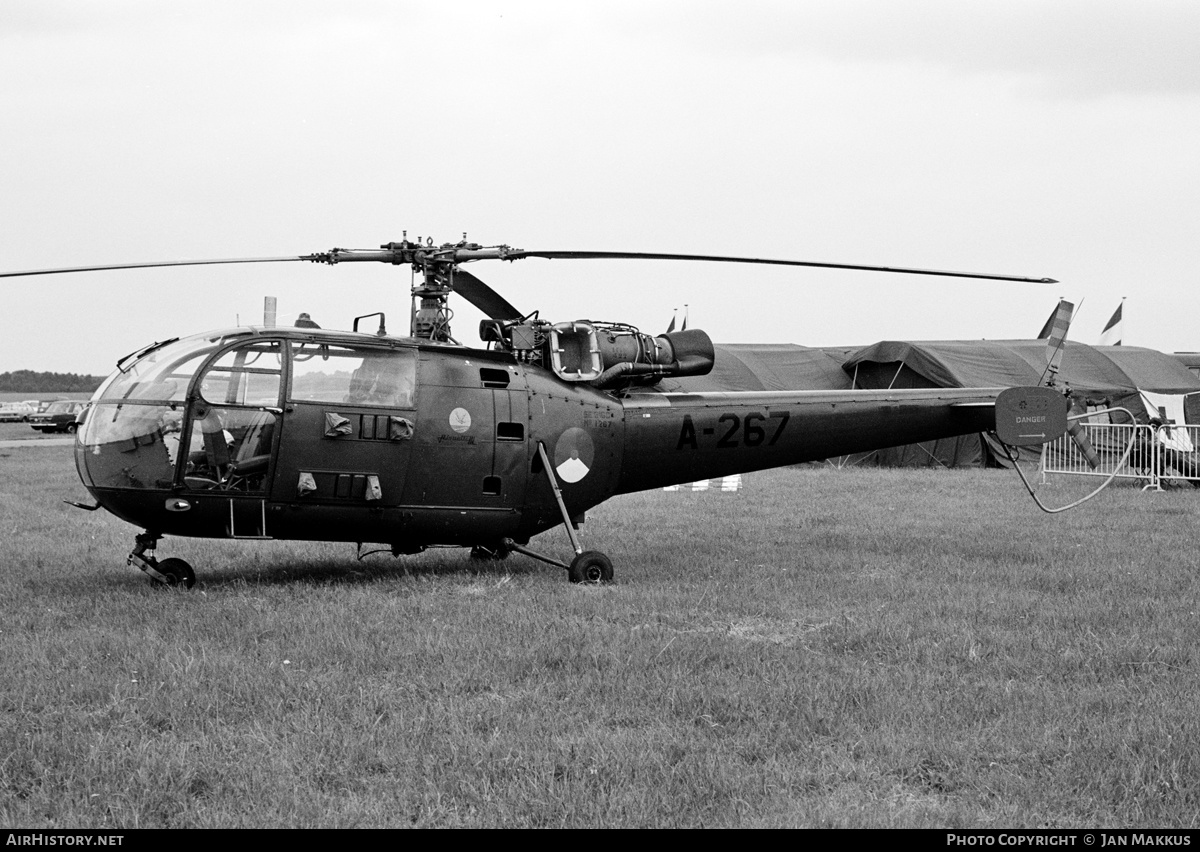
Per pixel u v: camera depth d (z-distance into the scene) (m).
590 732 5.52
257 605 8.46
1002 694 6.25
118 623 7.86
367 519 9.54
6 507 16.66
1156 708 5.97
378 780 4.96
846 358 30.31
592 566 9.90
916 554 11.73
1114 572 10.43
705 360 11.10
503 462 9.98
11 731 5.45
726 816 4.61
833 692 6.23
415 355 9.73
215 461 8.91
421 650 7.07
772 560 11.34
